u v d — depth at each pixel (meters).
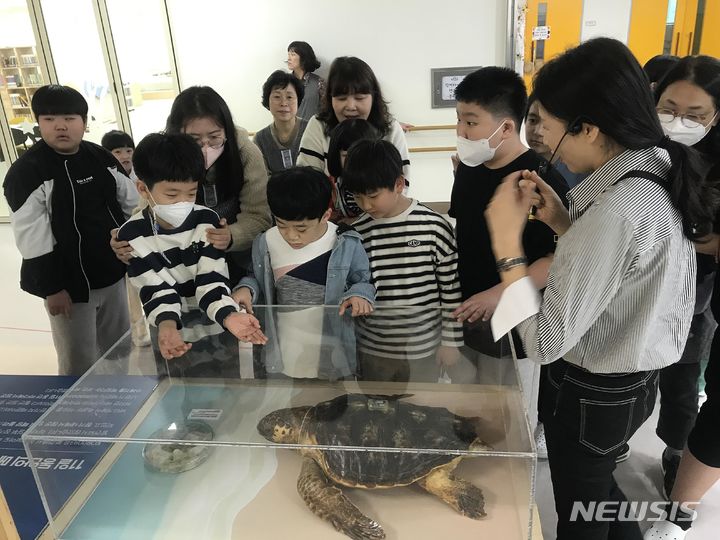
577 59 0.95
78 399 1.13
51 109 1.73
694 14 4.03
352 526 0.97
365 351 1.30
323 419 1.13
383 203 1.46
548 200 1.19
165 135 1.34
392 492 1.06
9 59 4.78
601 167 1.00
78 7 4.55
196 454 1.08
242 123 4.63
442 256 1.54
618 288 0.98
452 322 1.30
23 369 1.72
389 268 1.54
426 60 4.29
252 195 1.74
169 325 1.29
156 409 1.17
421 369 1.25
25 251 1.78
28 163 1.75
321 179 1.41
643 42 4.16
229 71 4.48
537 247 1.48
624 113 0.92
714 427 1.39
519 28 4.12
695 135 1.63
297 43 4.13
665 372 1.71
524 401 1.09
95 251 1.90
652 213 0.92
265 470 1.10
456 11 4.15
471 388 1.21
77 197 1.83
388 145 1.47
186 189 1.32
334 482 1.04
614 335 1.03
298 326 1.35
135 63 4.66
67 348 1.92
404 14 4.19
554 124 1.00
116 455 1.05
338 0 4.21
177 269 1.37
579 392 1.11
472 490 1.02
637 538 1.40
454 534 0.97
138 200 2.05
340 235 1.49
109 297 2.03
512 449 1.00
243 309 1.36
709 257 1.54
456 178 1.73
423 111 4.43
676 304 1.04
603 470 1.18
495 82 1.45
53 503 1.00
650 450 1.96
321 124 2.08
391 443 1.06
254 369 1.29
